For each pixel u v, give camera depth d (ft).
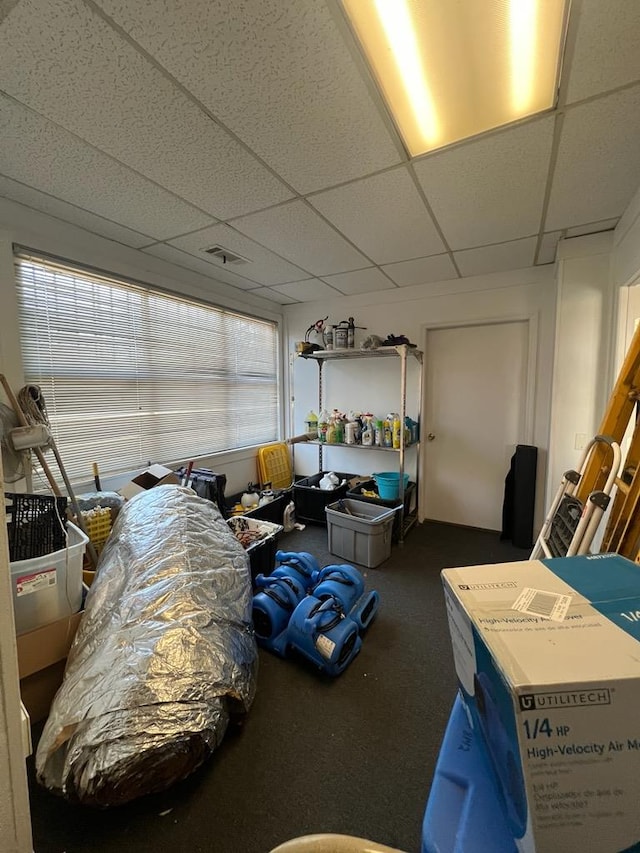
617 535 3.83
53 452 6.41
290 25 3.18
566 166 5.23
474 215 6.73
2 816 2.10
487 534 10.86
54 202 6.23
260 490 11.66
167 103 4.03
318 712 4.93
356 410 12.61
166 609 4.35
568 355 7.99
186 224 7.05
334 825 3.62
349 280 10.66
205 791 3.92
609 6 3.04
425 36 3.31
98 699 3.64
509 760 1.52
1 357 6.18
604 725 1.38
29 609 4.74
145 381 8.87
